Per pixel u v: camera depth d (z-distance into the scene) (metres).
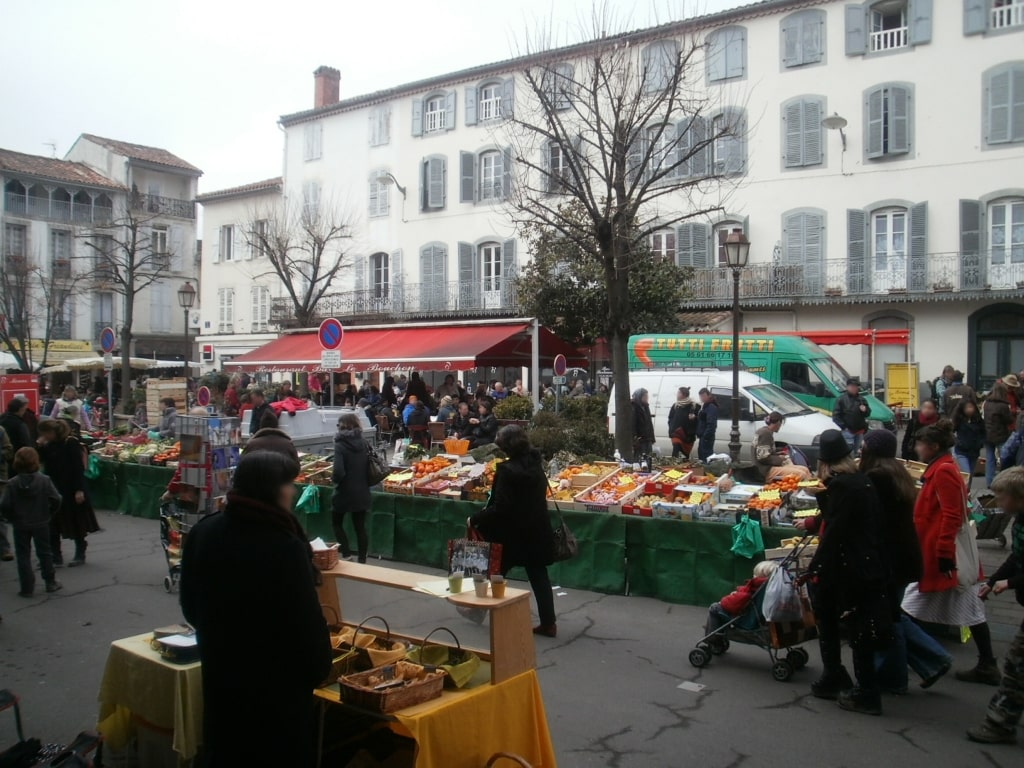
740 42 30.00
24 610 8.12
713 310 31.00
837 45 28.78
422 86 36.69
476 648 4.22
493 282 35.44
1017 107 26.53
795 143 29.42
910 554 5.59
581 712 5.58
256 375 38.44
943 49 27.39
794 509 8.28
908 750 5.00
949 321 27.98
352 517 9.61
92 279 43.16
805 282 29.33
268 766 3.09
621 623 7.63
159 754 4.16
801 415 16.11
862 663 5.50
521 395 21.53
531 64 15.98
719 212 29.94
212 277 43.69
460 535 9.73
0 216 43.06
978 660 6.37
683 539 8.26
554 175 14.90
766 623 6.24
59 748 4.19
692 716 5.51
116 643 4.37
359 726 3.97
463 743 3.76
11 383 17.70
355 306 38.06
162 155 50.03
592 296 25.42
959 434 13.08
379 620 4.70
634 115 14.51
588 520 8.81
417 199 37.03
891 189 28.23
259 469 3.24
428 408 21.47
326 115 39.72
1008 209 26.88
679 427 15.77
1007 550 10.21
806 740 5.14
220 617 3.15
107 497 14.19
